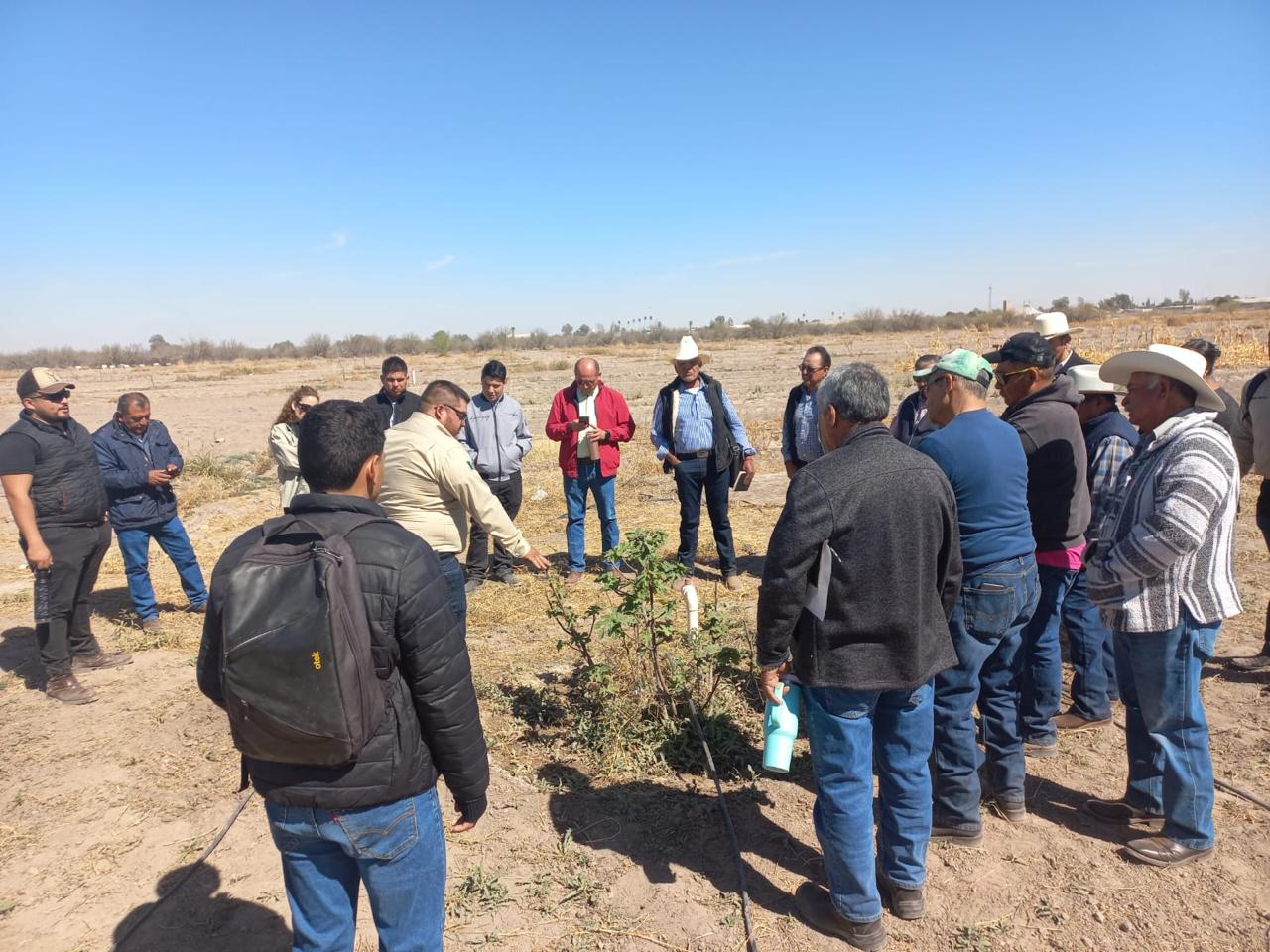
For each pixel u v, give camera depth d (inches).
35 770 169.8
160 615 271.4
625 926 120.0
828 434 114.4
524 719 184.7
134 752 176.9
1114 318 2080.5
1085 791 151.0
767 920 120.5
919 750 115.3
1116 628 125.6
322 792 77.1
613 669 192.2
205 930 122.9
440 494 168.4
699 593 270.7
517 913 122.8
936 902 122.7
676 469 277.0
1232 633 220.4
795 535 103.7
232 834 147.2
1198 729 124.9
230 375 1760.6
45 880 135.1
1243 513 336.8
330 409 84.7
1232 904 119.4
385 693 78.7
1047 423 148.5
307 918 84.7
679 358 270.8
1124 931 115.4
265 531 81.5
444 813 149.7
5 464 189.9
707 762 160.6
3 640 248.7
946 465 123.9
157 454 254.1
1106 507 142.0
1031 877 127.7
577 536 291.9
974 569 124.2
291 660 71.9
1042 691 160.6
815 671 108.3
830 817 111.7
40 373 197.9
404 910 84.7
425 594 78.5
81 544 203.6
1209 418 123.4
